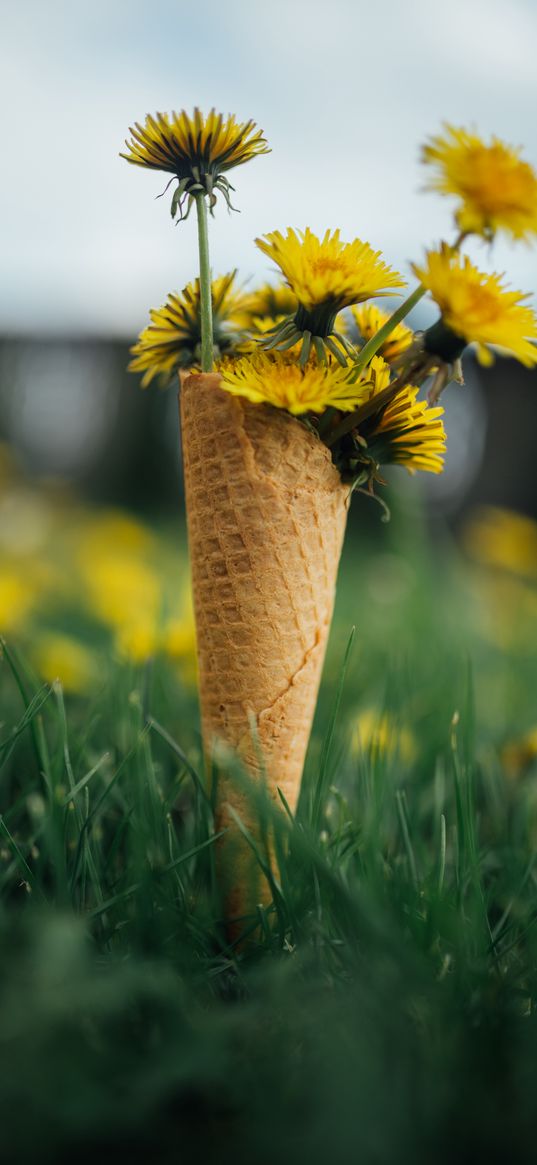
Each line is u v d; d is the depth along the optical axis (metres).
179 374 0.47
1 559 1.56
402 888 0.48
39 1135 0.37
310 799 0.53
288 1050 0.41
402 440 0.46
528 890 0.53
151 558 1.95
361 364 0.44
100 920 0.47
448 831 0.61
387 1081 0.39
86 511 3.19
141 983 0.41
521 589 1.56
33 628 1.02
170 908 0.47
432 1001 0.42
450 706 0.74
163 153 0.45
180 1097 0.39
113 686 0.65
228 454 0.46
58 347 4.65
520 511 3.84
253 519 0.46
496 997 0.43
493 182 0.41
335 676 0.90
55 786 0.51
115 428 4.68
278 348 0.44
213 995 0.45
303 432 0.46
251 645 0.46
